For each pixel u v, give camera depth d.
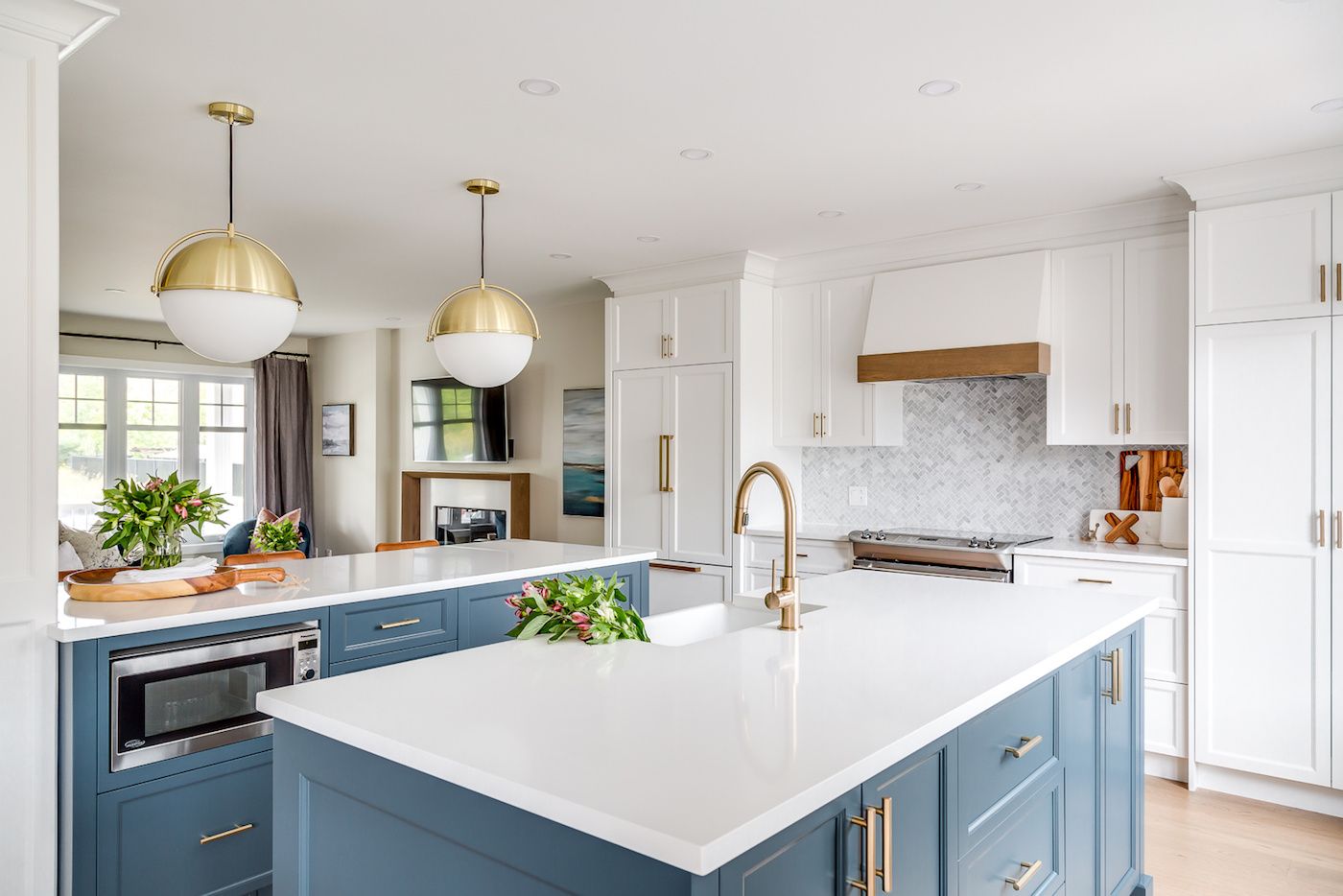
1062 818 1.98
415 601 2.98
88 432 7.31
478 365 3.40
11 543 2.09
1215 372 3.48
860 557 4.47
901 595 2.59
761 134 3.08
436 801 1.26
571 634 2.01
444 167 3.42
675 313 5.12
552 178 3.55
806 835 1.17
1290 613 3.33
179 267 2.53
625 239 4.54
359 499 7.96
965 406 4.75
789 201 3.88
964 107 2.85
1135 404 3.92
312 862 1.48
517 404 6.92
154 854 2.29
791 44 2.41
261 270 2.58
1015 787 1.76
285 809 1.51
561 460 6.60
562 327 6.60
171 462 7.79
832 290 4.86
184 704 2.35
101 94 2.73
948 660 1.80
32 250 2.11
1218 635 3.48
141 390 7.62
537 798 1.10
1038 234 4.17
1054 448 4.46
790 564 2.09
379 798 1.35
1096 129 3.03
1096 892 2.22
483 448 6.97
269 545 3.66
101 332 7.28
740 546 4.86
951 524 4.80
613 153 3.26
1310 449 3.29
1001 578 4.03
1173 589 3.61
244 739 2.45
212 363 7.90
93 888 2.18
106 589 2.53
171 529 2.82
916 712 1.44
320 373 8.38
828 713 1.44
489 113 2.89
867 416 4.71
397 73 2.58
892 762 1.29
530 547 4.11
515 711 1.45
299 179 3.56
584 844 1.08
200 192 3.72
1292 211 3.32
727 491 4.88
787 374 5.02
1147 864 2.92
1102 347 4.01
